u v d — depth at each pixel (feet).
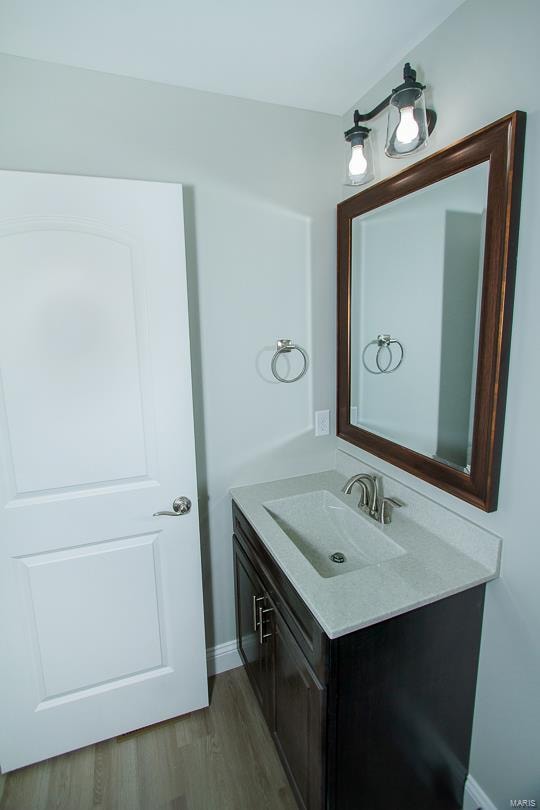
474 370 3.76
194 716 5.56
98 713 5.14
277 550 4.25
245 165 5.19
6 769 4.86
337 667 3.32
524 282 3.31
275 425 5.93
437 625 3.71
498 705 3.95
